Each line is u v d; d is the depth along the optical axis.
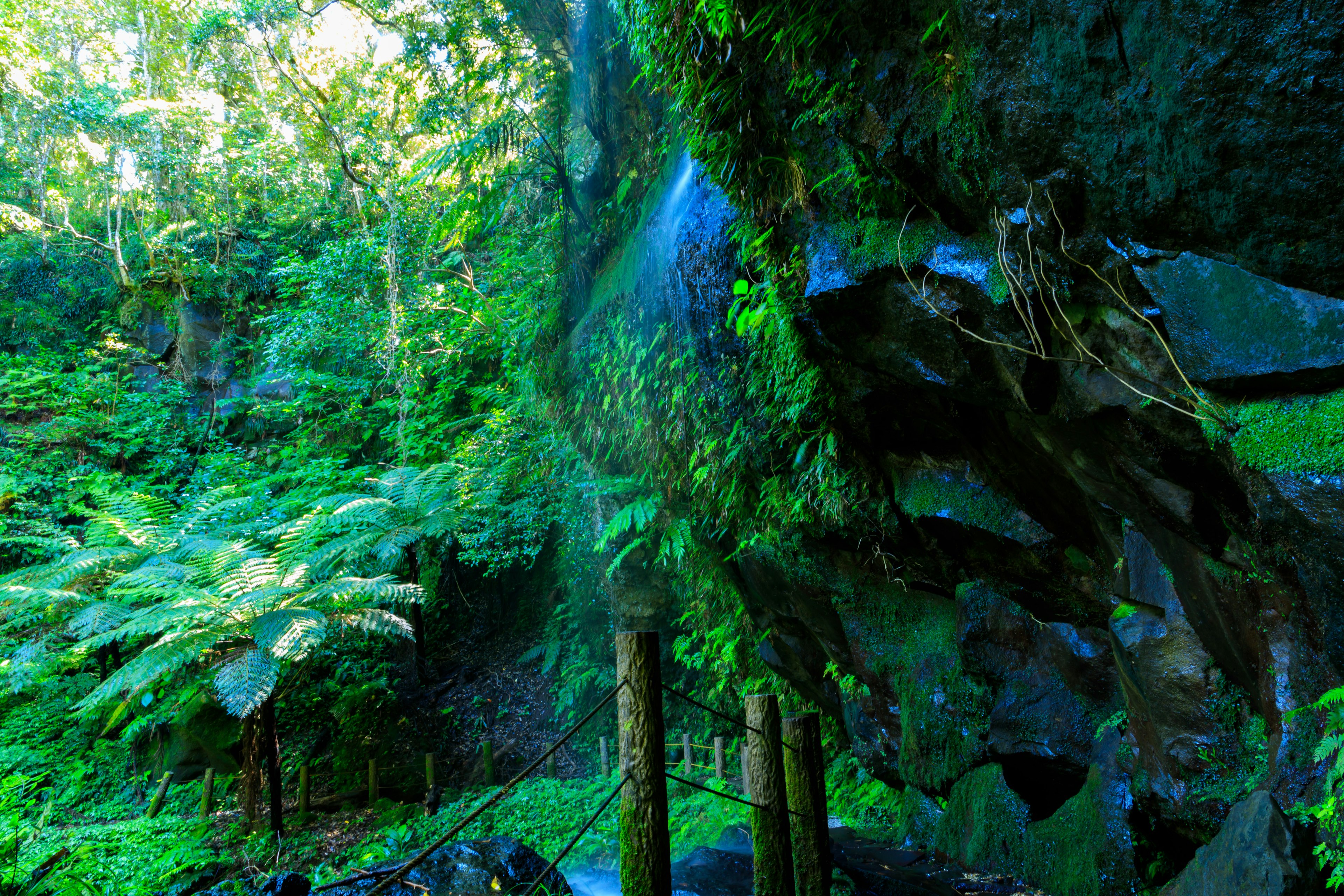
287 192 16.78
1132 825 3.07
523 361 7.00
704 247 4.05
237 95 17.97
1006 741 3.81
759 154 3.16
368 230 11.17
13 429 13.80
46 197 17.47
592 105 5.66
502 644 11.79
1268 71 1.39
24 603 9.01
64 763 9.82
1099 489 2.68
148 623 7.84
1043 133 1.87
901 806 4.81
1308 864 1.93
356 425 14.12
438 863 3.58
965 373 2.68
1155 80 1.59
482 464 9.68
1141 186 1.74
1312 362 1.58
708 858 4.36
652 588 8.30
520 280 7.05
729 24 2.65
